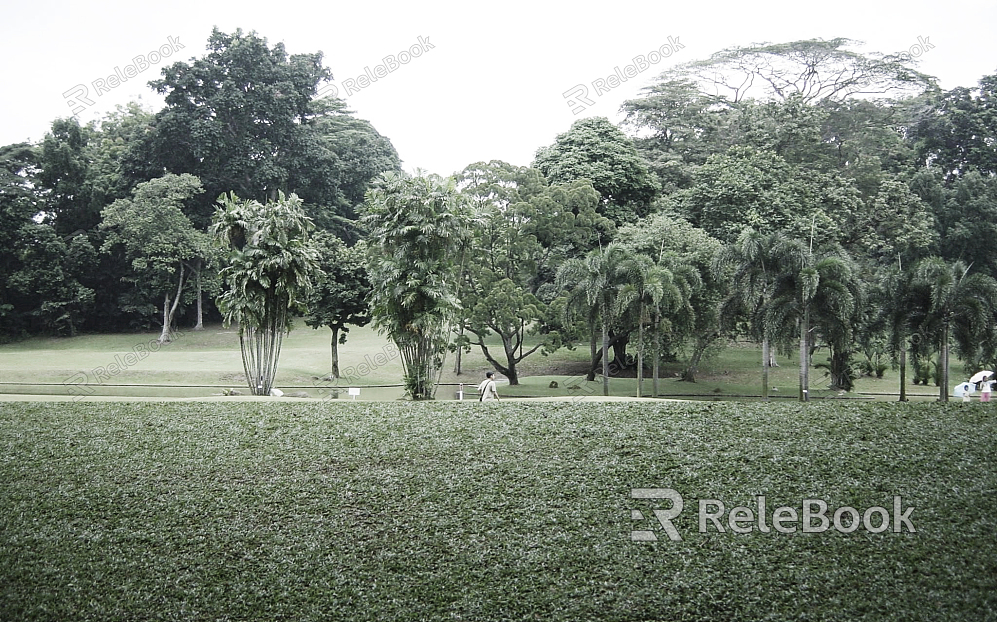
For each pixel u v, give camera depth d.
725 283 40.47
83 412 22.69
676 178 65.81
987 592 12.39
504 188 45.38
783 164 56.12
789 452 17.73
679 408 21.52
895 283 33.56
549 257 48.09
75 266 65.88
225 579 13.76
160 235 58.66
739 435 18.92
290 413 22.33
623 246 38.84
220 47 68.50
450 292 30.58
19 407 23.42
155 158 67.56
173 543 14.87
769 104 67.31
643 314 37.94
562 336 44.03
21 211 64.88
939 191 65.50
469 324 44.00
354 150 79.75
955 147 77.00
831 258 33.94
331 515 15.73
